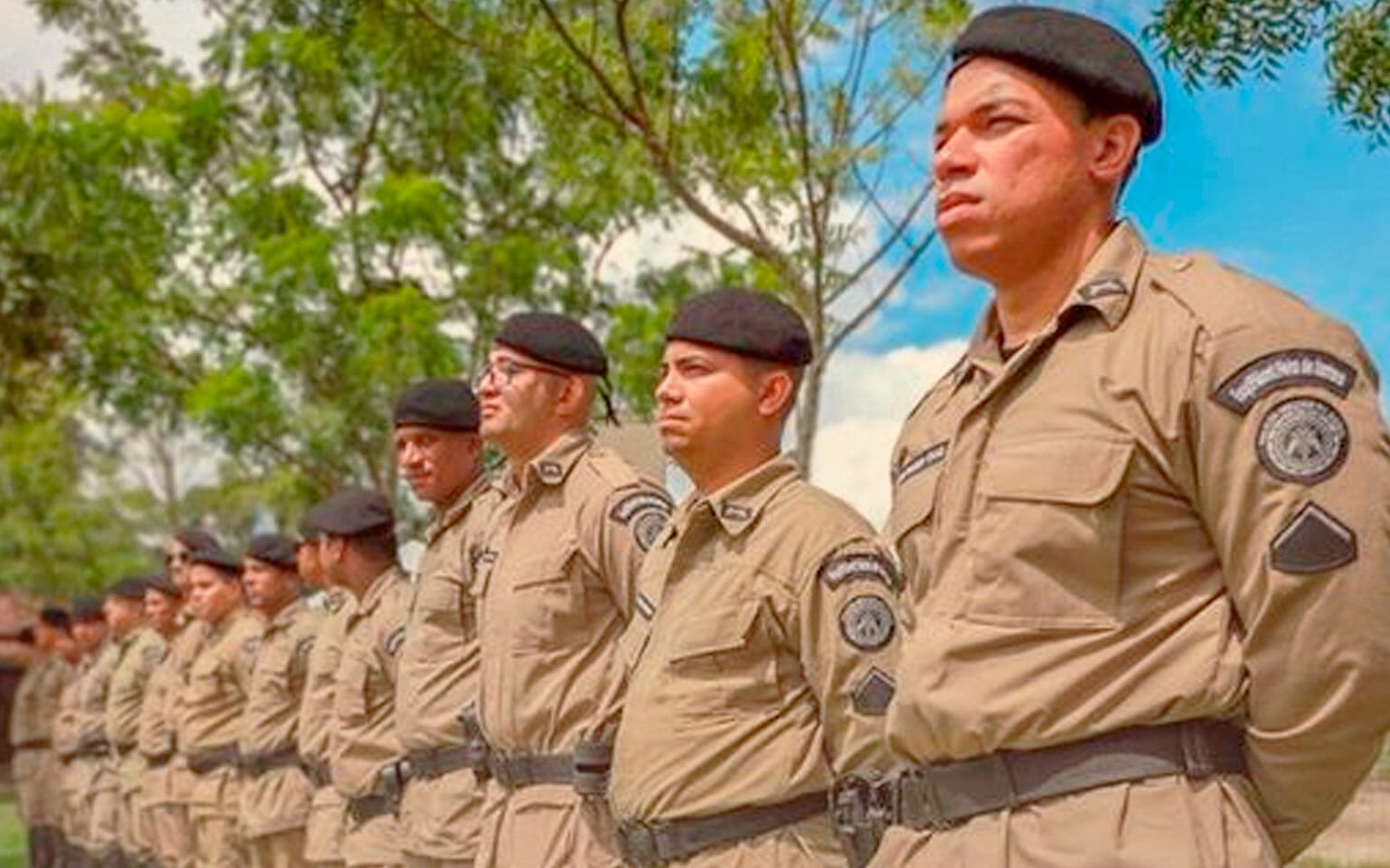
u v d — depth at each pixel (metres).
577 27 11.29
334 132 15.56
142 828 10.73
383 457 15.70
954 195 2.54
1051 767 2.39
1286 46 6.48
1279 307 2.37
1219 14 6.48
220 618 9.43
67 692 13.63
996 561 2.44
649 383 14.58
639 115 10.93
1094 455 2.38
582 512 4.79
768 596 3.80
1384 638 2.26
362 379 14.77
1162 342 2.39
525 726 4.78
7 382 17.34
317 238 14.62
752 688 3.82
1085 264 2.54
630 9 11.26
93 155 15.00
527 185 15.32
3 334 15.92
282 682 8.13
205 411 14.80
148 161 15.15
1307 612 2.27
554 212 15.41
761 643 3.81
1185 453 2.36
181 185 15.53
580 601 4.76
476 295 15.19
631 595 4.67
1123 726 2.36
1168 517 2.38
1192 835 2.32
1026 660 2.40
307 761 7.39
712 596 3.86
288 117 15.55
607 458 4.89
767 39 11.33
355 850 6.59
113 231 15.38
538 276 15.07
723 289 4.05
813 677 3.77
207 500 24.83
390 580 6.76
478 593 5.07
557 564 4.78
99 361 15.80
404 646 5.90
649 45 11.33
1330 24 6.43
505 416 4.96
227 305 15.63
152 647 11.30
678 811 3.83
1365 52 6.37
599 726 4.68
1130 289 2.46
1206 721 2.37
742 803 3.78
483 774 5.14
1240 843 2.33
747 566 3.84
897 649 3.69
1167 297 2.43
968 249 2.54
